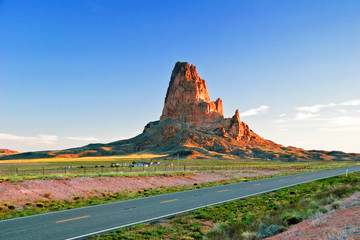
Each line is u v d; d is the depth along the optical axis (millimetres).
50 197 22297
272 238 10367
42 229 12812
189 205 19469
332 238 7801
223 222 14367
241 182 37875
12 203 19344
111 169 69375
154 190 29500
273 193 26406
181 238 12172
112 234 12219
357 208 13039
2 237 11477
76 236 11750
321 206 16391
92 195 24844
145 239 11852
